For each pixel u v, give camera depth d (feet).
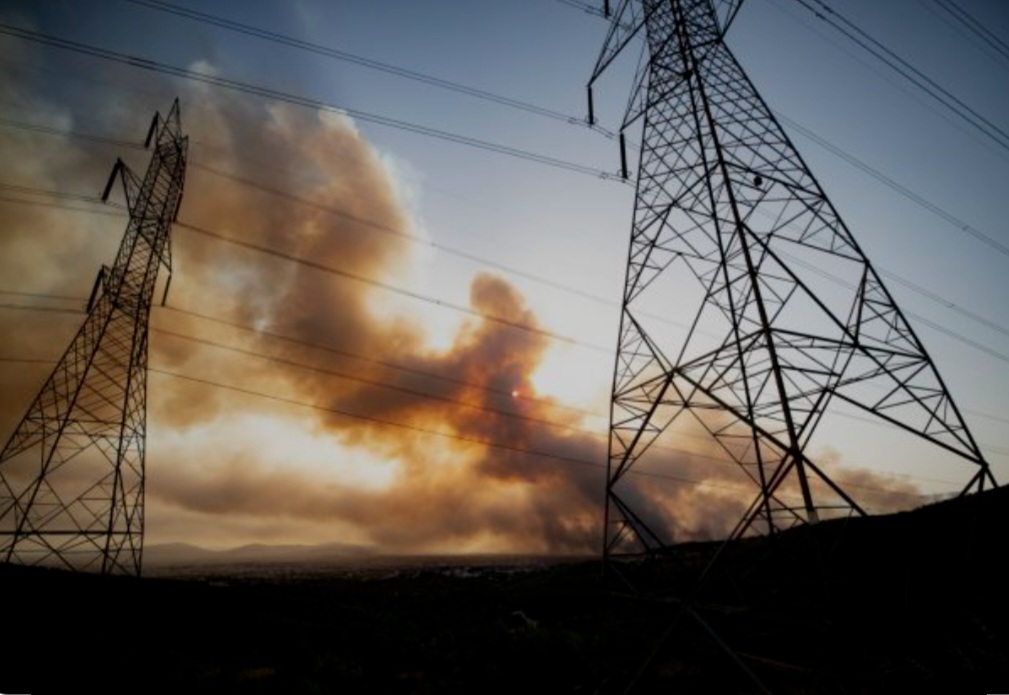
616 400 50.60
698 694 38.58
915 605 40.11
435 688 49.32
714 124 45.19
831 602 31.86
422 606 129.18
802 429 36.60
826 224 46.42
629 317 52.60
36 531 76.59
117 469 85.81
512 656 55.26
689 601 35.22
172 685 44.37
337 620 79.00
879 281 43.62
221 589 85.92
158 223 97.81
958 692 32.22
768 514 32.73
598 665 48.93
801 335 37.83
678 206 51.60
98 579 73.77
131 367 91.15
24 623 51.62
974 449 38.88
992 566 44.98
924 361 41.04
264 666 52.75
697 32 58.80
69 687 41.32
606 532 46.73
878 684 32.86
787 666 31.86
